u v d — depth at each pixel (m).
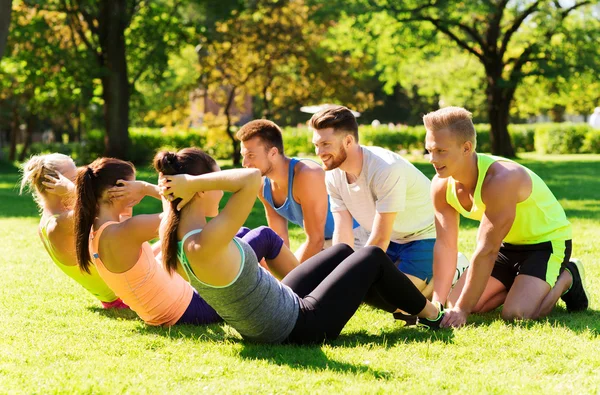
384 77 31.28
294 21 25.86
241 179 3.09
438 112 4.02
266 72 26.47
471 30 26.59
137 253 3.87
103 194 3.84
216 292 3.26
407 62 29.50
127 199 3.88
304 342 3.53
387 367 3.18
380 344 3.62
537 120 54.62
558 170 20.64
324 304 3.52
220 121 27.28
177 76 33.25
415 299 3.73
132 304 4.01
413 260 4.63
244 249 3.28
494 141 27.59
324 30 26.20
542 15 25.58
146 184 3.87
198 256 3.15
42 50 21.83
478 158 4.07
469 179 4.07
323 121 4.23
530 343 3.53
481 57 26.95
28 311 4.44
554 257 4.26
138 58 24.33
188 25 24.42
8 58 22.55
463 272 4.70
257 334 3.44
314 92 27.06
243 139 4.75
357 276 3.55
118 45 22.59
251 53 25.95
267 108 27.25
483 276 4.02
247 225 9.44
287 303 3.45
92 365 3.23
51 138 44.59
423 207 4.57
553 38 26.75
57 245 4.28
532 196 4.20
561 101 33.25
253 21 25.64
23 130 46.88
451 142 3.96
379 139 34.06
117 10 22.38
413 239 4.66
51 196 4.43
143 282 3.93
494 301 4.43
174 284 4.06
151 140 30.33
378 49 27.50
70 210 4.36
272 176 4.82
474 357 3.34
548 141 33.41
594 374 3.06
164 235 3.27
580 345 3.48
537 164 24.06
